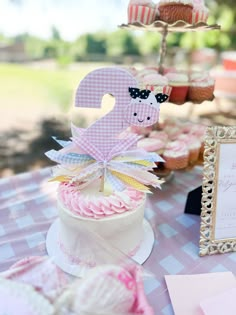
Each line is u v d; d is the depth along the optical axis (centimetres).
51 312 23
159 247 40
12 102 195
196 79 56
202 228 39
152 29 57
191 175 63
